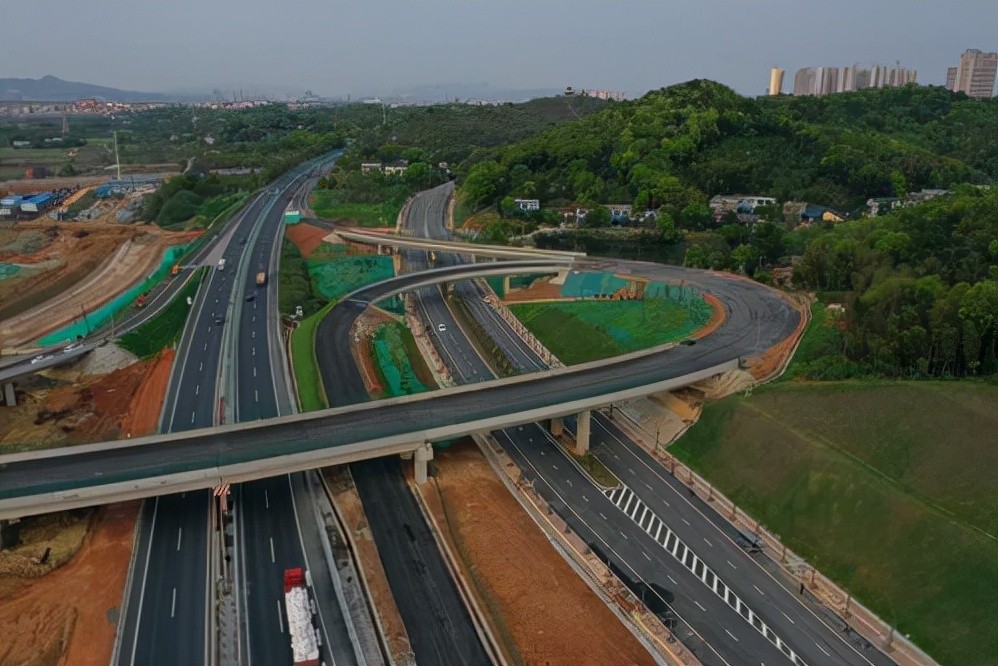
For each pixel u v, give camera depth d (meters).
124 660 75.62
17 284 192.88
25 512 89.25
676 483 115.31
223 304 179.88
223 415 124.25
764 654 82.12
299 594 82.75
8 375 130.12
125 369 142.62
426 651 79.94
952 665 79.62
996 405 110.44
